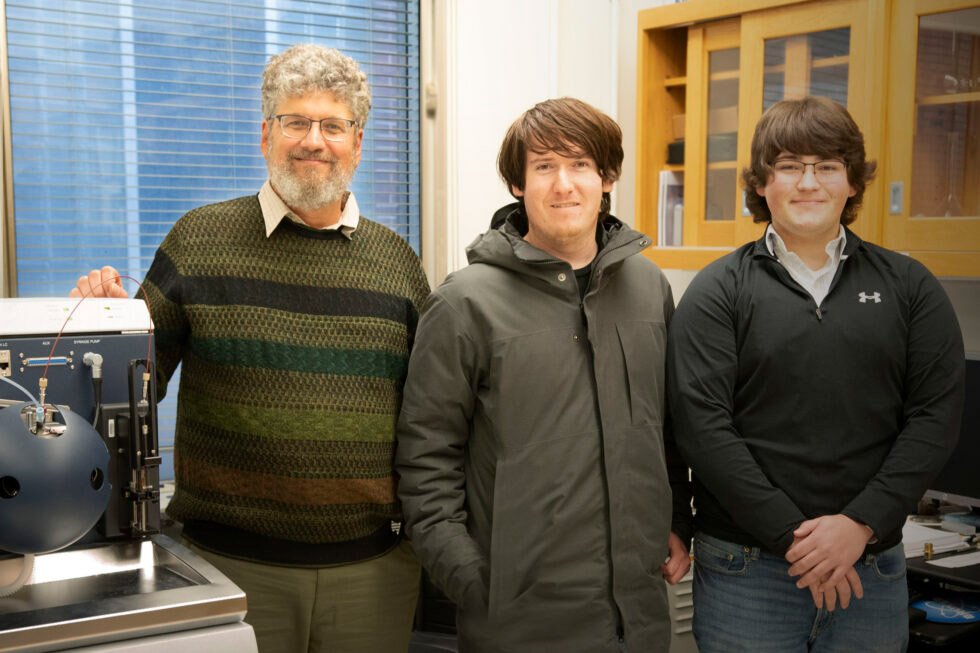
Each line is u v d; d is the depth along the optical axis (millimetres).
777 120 1532
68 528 1189
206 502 1585
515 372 1442
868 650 1488
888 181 2021
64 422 1223
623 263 1568
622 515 1445
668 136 2607
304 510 1560
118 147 2500
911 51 1953
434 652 2441
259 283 1579
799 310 1470
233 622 1235
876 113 2021
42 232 2416
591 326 1462
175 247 1607
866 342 1448
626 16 3062
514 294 1482
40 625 1098
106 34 2459
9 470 1145
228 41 2615
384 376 1631
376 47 2824
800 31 2178
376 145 2855
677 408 1527
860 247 1534
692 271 2963
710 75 2430
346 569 1602
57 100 2410
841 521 1406
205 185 2625
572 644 1420
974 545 1966
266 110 1587
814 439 1452
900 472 1414
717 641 1549
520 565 1417
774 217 1544
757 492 1438
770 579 1496
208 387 1574
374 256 1689
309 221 1636
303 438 1548
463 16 2795
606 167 1505
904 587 1527
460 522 1486
